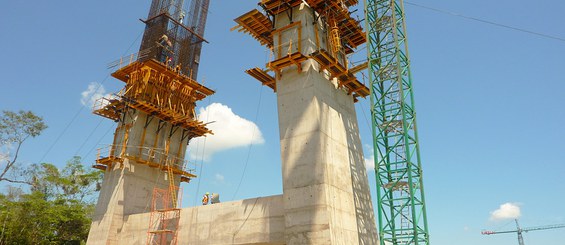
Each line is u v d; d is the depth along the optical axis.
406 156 27.20
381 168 28.25
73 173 55.44
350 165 29.06
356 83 31.94
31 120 46.62
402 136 28.48
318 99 27.59
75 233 51.09
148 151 38.97
